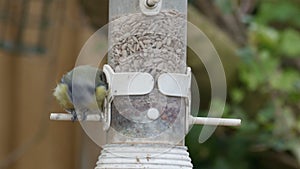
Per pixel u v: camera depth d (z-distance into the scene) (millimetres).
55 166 11273
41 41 10492
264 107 11125
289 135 10914
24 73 11211
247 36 11359
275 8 12516
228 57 10719
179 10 6363
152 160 5875
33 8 10258
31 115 11203
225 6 10742
